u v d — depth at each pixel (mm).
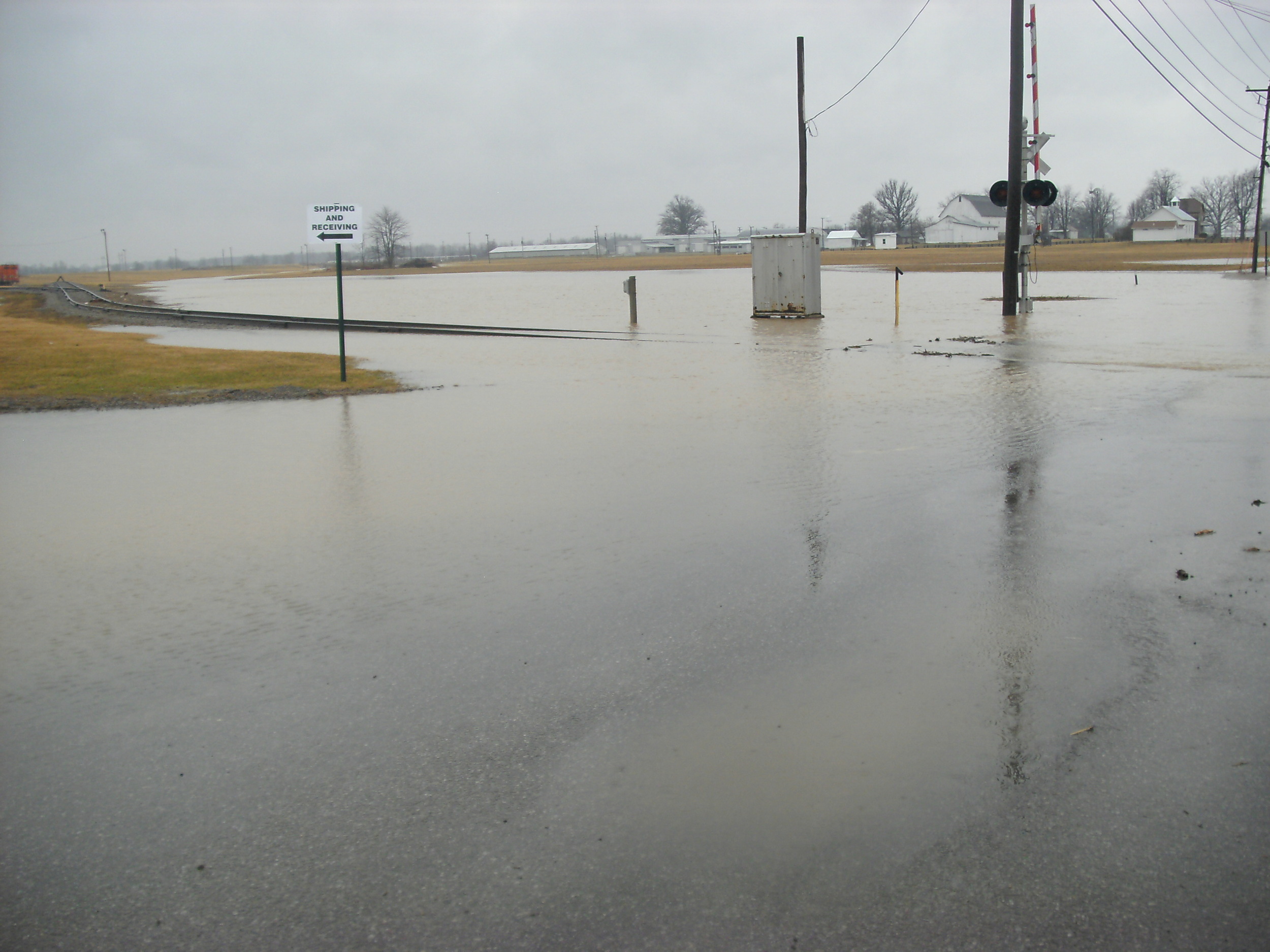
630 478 9336
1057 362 17250
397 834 3703
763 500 8406
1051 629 5512
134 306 47094
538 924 3199
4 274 125062
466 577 6637
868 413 12508
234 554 7262
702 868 3447
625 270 112000
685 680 4961
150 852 3635
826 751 4219
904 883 3338
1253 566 6445
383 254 193125
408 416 13234
